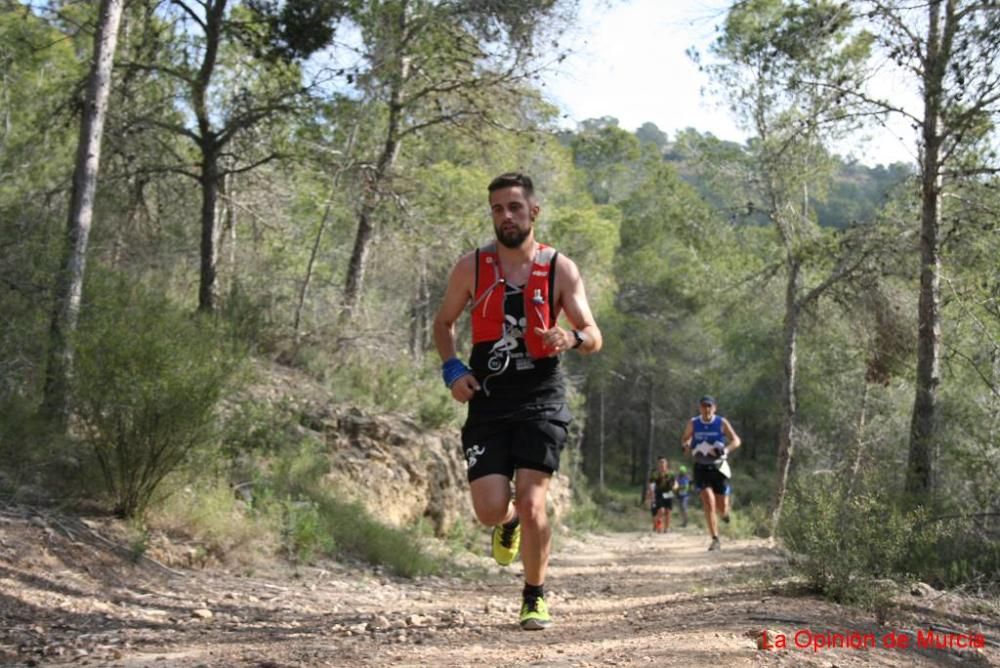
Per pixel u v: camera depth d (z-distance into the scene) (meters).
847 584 6.35
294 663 4.13
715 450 13.47
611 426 58.47
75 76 13.82
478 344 4.62
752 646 4.45
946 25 11.18
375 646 4.58
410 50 15.17
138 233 13.75
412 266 19.81
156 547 7.15
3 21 12.66
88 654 4.45
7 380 7.81
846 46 13.45
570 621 5.70
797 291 20.80
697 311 41.19
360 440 12.70
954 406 11.10
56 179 12.29
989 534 9.08
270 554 8.20
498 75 16.12
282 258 16.44
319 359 14.73
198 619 5.63
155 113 14.02
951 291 12.06
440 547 12.17
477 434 4.62
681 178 23.08
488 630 5.11
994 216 11.98
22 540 6.34
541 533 4.73
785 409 20.48
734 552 12.79
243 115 13.73
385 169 15.98
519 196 4.57
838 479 7.61
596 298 31.97
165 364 7.45
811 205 21.41
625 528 30.92
